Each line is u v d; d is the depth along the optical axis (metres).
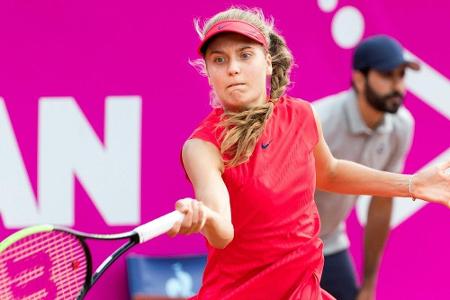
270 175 8.08
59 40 14.39
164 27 14.62
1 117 14.35
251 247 8.21
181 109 14.76
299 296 8.32
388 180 8.88
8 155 14.39
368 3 15.29
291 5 15.08
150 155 14.73
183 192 14.85
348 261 14.41
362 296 14.48
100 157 14.61
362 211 15.47
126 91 14.61
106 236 7.50
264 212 8.09
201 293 8.60
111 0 14.46
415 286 15.70
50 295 8.11
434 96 15.67
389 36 15.43
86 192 14.59
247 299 8.38
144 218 14.77
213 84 8.16
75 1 14.39
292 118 8.34
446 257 15.74
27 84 14.36
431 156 15.73
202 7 14.67
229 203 7.82
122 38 14.55
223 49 8.01
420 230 15.68
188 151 8.03
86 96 14.52
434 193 8.73
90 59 14.48
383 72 13.56
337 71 15.27
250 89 8.05
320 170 8.88
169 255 14.91
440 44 15.62
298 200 8.23
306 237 8.31
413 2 15.45
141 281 14.56
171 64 14.68
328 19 15.22
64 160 14.52
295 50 15.16
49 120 14.45
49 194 14.50
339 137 13.87
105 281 14.71
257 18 8.27
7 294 7.81
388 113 13.94
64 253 8.05
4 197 14.41
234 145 8.04
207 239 7.71
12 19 14.25
